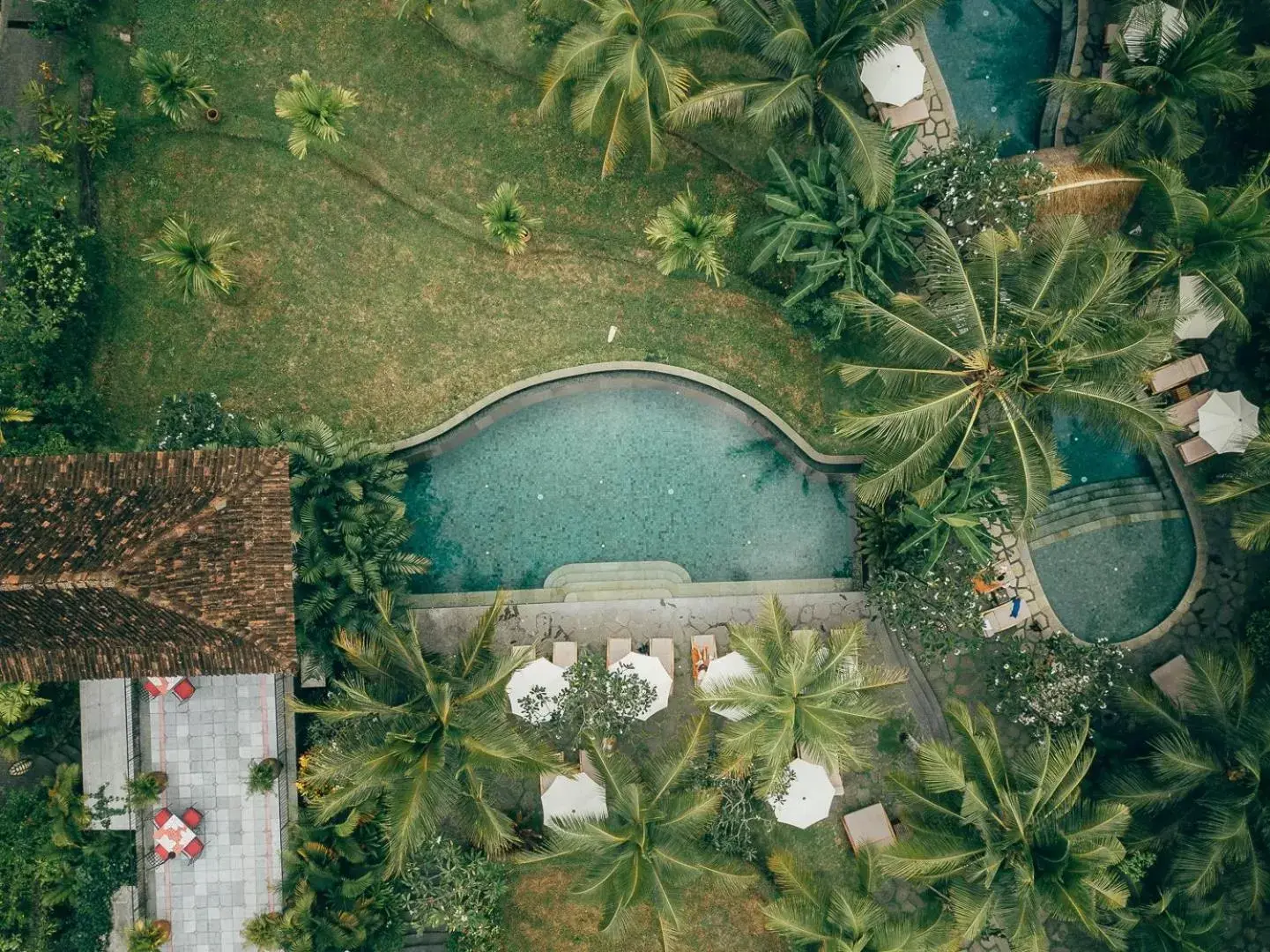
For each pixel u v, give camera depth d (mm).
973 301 18328
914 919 20656
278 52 23500
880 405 18797
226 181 23531
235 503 19312
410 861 21688
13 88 22797
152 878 22438
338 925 21172
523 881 23453
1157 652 24078
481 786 19594
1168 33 21609
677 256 21594
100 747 22422
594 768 21438
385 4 23562
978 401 19172
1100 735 23203
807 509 24594
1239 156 24203
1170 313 19094
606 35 19219
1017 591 23969
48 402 21969
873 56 20891
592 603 24109
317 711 18500
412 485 24219
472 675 19391
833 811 23812
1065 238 18281
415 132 23750
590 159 23875
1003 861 19484
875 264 21688
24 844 21469
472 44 23578
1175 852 21516
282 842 22547
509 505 24391
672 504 24562
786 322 23938
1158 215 21609
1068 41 24219
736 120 23266
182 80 21328
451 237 23828
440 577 24266
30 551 18078
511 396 23984
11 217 21297
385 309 23812
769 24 19641
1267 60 20922
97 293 23125
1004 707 23188
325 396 23719
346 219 23719
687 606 24188
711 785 21828
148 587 18094
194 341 23531
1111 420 18609
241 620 18906
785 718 19438
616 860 19656
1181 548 24328
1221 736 21281
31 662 19062
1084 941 23797
